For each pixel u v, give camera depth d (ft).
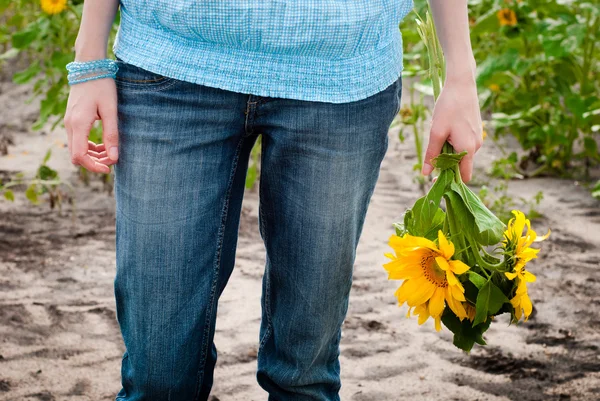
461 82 6.37
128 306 6.33
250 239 14.47
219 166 6.27
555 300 11.99
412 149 19.26
